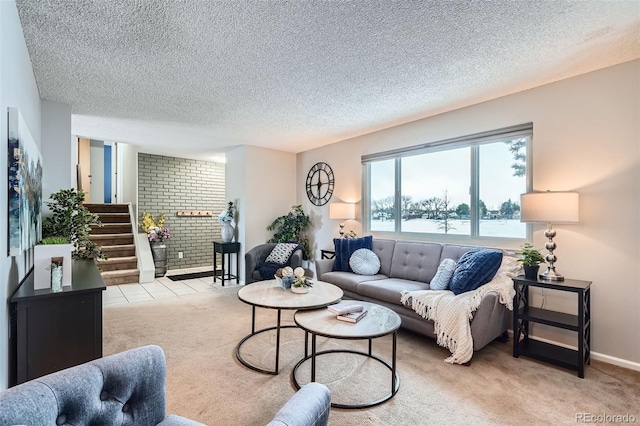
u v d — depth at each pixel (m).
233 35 2.06
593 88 2.60
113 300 4.29
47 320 1.70
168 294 4.62
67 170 3.32
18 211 1.53
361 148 4.68
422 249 3.60
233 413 1.82
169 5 1.75
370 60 2.40
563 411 1.86
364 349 2.74
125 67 2.50
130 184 6.78
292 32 2.03
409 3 1.75
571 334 2.69
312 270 5.55
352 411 1.86
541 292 2.83
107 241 5.82
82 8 1.77
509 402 1.95
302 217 5.49
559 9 1.82
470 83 2.84
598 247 2.56
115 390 1.08
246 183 5.36
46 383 0.92
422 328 2.77
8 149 1.49
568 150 2.73
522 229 3.10
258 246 5.02
